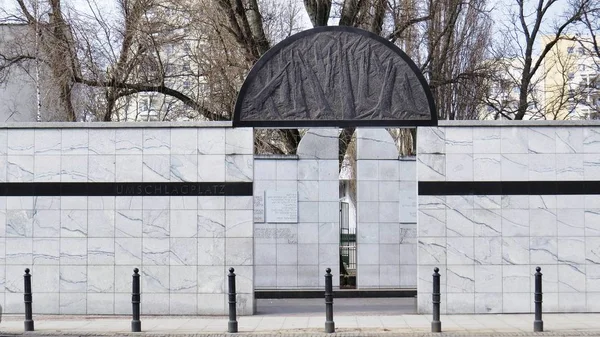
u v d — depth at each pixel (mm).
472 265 17328
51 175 17719
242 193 17500
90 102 29516
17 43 28188
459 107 34406
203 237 17500
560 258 17344
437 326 14836
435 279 14953
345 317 17125
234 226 17484
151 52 27984
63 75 26781
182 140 17609
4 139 17797
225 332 15008
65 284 17578
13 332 15148
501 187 17391
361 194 22484
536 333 14680
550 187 17406
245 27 27188
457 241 17359
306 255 22391
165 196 17562
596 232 17375
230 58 27781
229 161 17547
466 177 17422
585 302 17297
